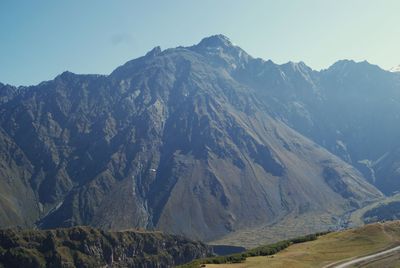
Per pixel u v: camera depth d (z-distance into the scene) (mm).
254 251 160500
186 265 140000
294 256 147375
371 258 143250
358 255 147500
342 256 147250
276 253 158625
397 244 158000
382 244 158500
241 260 145750
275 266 133000
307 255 148875
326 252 152750
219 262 144750
